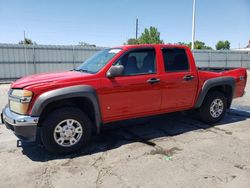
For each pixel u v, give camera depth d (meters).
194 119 6.38
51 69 20.58
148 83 4.78
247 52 29.38
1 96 11.17
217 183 3.30
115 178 3.47
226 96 6.21
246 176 3.47
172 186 3.24
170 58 5.13
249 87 13.28
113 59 4.52
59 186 3.30
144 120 6.30
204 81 5.54
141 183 3.33
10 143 4.86
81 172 3.66
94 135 5.21
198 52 26.66
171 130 5.53
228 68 6.71
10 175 3.61
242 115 6.82
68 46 20.86
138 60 4.77
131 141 4.88
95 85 4.30
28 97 3.92
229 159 4.00
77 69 5.18
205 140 4.88
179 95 5.23
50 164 3.94
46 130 4.09
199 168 3.71
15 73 19.41
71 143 4.29
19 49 19.27
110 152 4.36
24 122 3.90
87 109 4.54
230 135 5.16
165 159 4.04
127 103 4.64
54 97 3.97
